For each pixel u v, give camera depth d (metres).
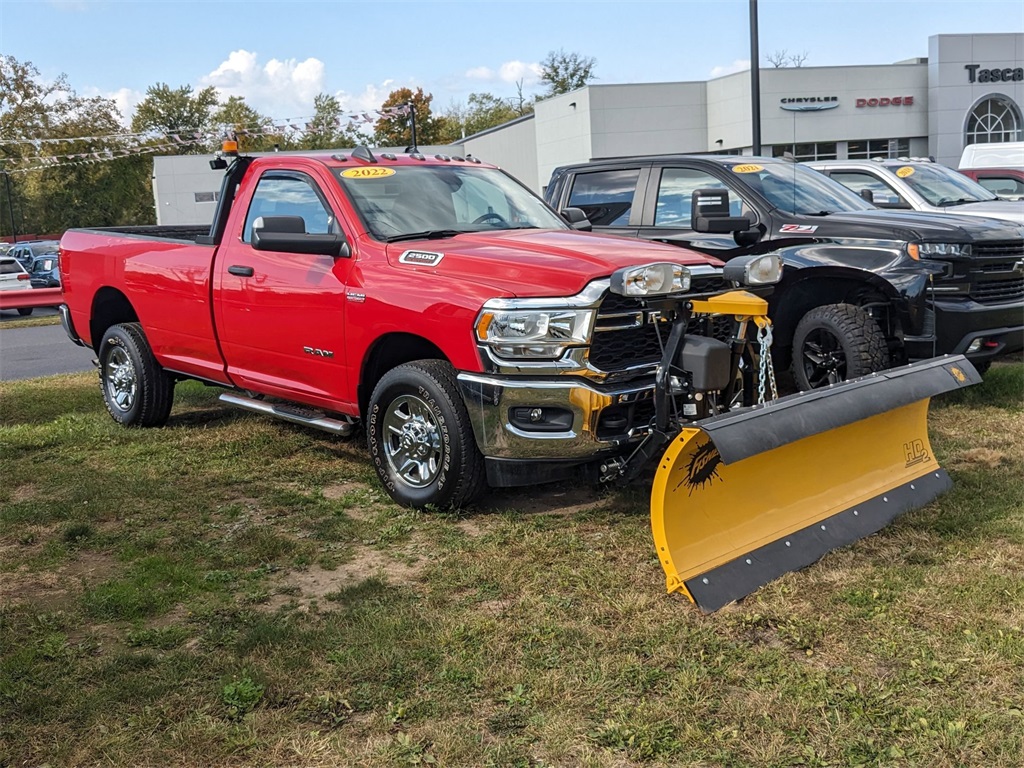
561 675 3.35
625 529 4.76
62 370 11.83
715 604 3.81
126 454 6.46
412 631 3.69
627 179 8.29
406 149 6.66
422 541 4.71
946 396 7.46
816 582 4.05
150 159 72.69
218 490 5.63
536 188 41.91
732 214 7.58
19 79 67.88
